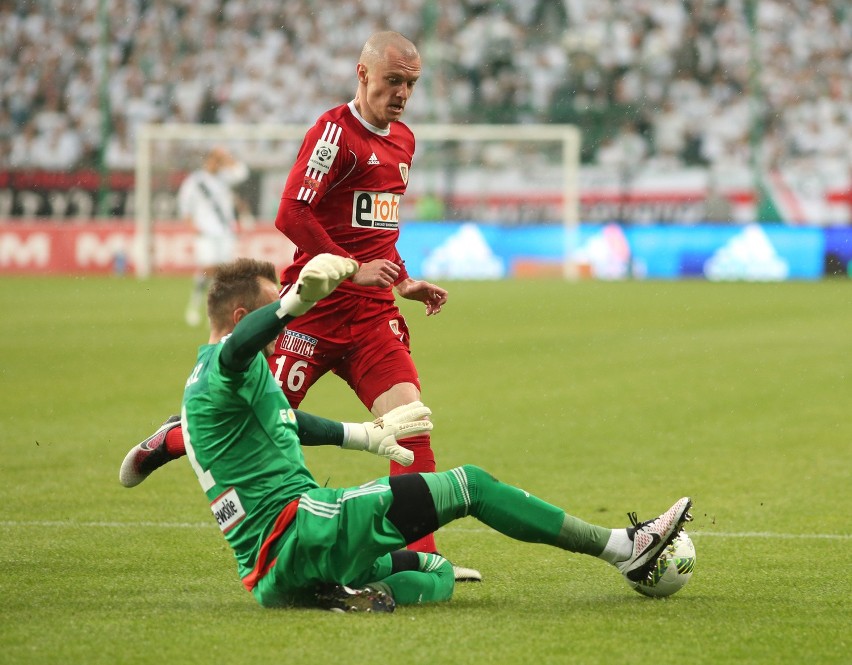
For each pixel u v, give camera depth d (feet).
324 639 42.45
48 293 260.42
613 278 309.22
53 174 324.80
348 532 44.65
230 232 212.23
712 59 350.23
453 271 313.12
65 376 137.80
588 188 317.63
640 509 72.23
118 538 63.21
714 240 303.48
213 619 45.44
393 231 61.11
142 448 53.83
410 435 56.18
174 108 360.89
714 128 343.67
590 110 350.84
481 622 45.24
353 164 58.70
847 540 63.05
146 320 206.08
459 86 355.15
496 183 317.22
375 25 362.53
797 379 134.72
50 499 74.38
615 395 123.85
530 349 164.45
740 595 50.62
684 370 142.61
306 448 95.81
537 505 46.98
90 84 360.28
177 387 129.08
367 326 59.52
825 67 347.77
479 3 360.48
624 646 41.98
